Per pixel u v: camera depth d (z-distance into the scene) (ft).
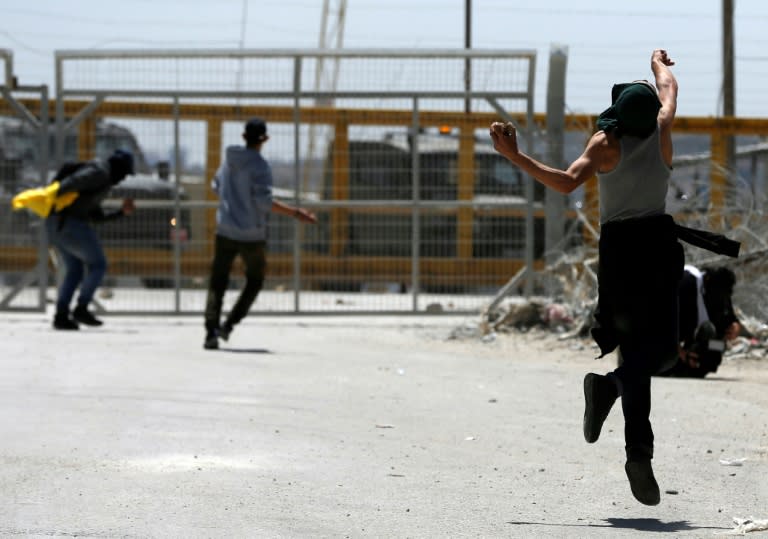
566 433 73.77
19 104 151.53
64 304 134.41
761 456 67.56
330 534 49.16
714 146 180.65
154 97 150.30
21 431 70.79
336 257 153.17
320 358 109.81
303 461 64.03
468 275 151.33
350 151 151.33
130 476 59.36
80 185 130.52
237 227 114.73
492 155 149.79
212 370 99.71
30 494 55.26
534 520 52.31
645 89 52.31
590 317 125.29
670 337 52.37
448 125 150.10
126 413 77.87
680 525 51.80
